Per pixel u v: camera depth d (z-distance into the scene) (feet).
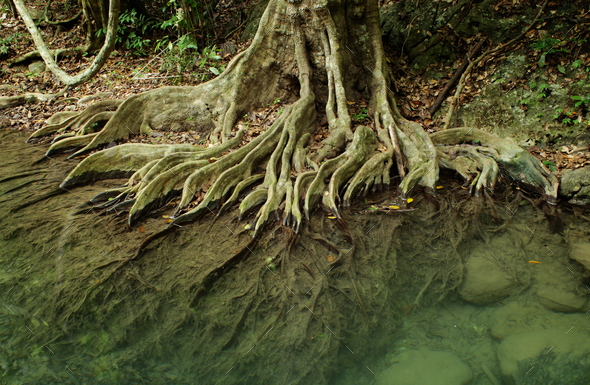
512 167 21.15
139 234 17.65
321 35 23.43
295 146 21.50
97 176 21.85
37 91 32.04
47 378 11.89
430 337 13.48
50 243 17.02
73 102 29.99
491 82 24.70
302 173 19.54
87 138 24.71
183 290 14.80
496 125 23.76
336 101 23.16
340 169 19.95
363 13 24.07
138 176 20.66
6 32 37.47
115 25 23.30
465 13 26.53
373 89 24.47
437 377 12.00
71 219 18.56
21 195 20.33
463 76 24.89
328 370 12.24
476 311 14.39
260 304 14.28
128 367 12.29
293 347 12.82
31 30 25.27
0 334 13.16
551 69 23.65
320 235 17.46
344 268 15.71
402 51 27.91
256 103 25.44
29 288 14.83
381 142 22.38
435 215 18.93
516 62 24.44
